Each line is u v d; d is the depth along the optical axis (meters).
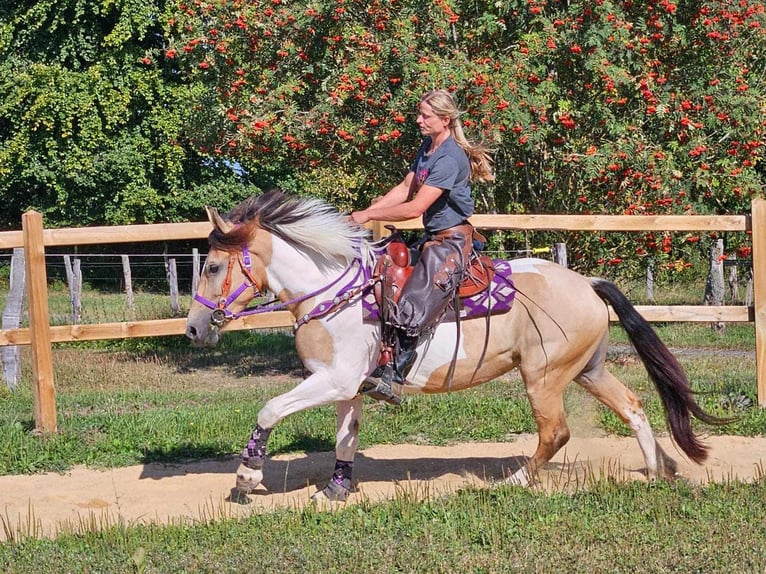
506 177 13.58
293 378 13.44
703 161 12.90
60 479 7.36
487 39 12.84
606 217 9.38
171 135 27.92
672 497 6.18
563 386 6.59
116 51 27.48
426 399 9.73
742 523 5.64
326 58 12.95
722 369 12.74
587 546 5.33
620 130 12.05
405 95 11.74
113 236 8.54
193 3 13.62
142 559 5.10
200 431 8.67
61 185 28.39
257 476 6.44
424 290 6.10
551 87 11.88
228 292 6.23
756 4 12.80
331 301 6.23
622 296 6.74
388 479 7.27
